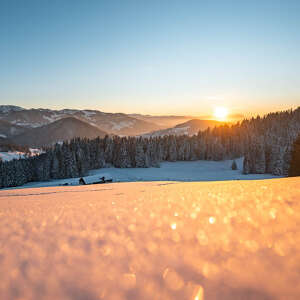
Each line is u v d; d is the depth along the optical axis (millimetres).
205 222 887
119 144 108375
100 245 646
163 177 83938
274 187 2242
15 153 194750
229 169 103875
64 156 86875
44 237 772
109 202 2123
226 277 349
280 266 400
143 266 444
